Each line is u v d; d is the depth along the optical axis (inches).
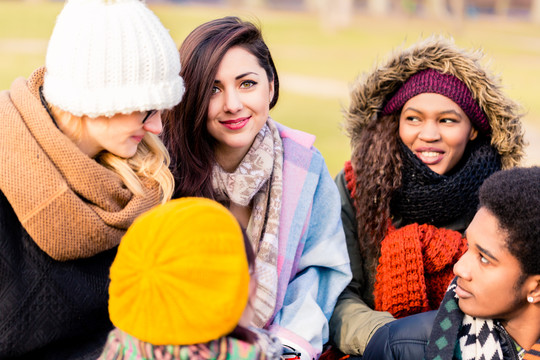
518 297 57.4
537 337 59.7
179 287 45.6
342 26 998.4
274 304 72.0
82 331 63.1
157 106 57.4
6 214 57.7
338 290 80.3
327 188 80.0
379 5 1315.2
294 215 75.8
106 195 58.4
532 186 55.1
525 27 1190.9
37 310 59.3
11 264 57.6
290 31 938.7
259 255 72.5
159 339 47.4
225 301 46.6
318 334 74.7
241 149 74.6
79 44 55.2
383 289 80.6
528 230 54.3
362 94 83.7
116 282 48.6
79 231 56.9
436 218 82.7
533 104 419.5
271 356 53.2
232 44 68.8
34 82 59.8
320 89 496.7
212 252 46.1
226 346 49.3
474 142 82.8
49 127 56.0
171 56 58.1
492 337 59.7
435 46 78.2
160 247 46.1
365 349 70.0
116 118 57.8
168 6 1170.6
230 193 72.2
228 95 69.0
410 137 80.0
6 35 726.5
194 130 70.3
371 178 82.1
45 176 55.2
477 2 1461.6
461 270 58.6
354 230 86.3
